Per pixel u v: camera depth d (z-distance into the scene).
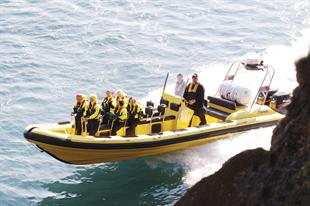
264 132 34.31
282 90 37.69
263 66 35.56
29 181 31.53
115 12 58.19
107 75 45.62
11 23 54.44
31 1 60.06
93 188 30.95
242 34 53.75
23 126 37.72
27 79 44.38
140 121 32.25
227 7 60.50
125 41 51.69
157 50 50.22
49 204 29.69
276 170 17.70
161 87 43.69
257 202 17.86
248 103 35.12
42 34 52.62
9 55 48.12
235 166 19.30
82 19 56.09
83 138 29.94
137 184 31.06
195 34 53.75
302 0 61.62
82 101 30.94
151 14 58.06
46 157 33.94
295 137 17.67
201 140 32.88
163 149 32.19
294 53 48.25
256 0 62.31
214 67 46.47
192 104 33.28
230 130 33.53
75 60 47.97
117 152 31.00
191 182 30.64
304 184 16.67
